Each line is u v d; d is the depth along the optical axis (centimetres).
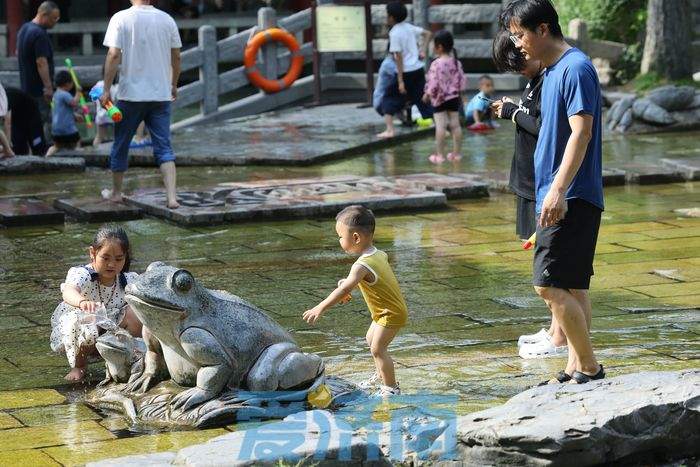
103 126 2041
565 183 678
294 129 2183
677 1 2502
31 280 1098
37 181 1703
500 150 1972
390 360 746
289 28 2534
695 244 1231
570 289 712
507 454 589
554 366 800
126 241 804
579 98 679
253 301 1009
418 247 1230
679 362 803
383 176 1692
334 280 1086
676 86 2300
